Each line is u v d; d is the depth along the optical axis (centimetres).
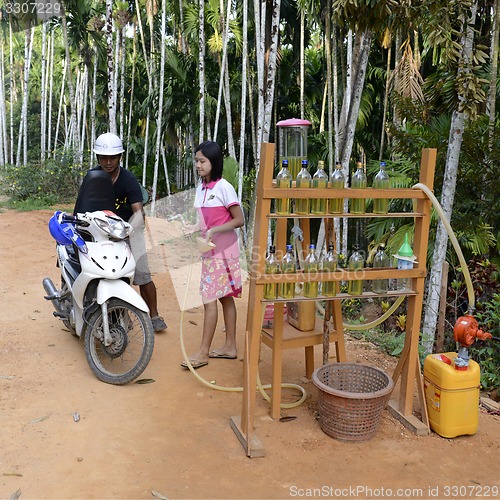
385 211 315
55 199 1392
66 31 1388
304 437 305
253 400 290
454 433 309
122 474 262
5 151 2111
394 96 559
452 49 371
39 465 267
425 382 324
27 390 347
